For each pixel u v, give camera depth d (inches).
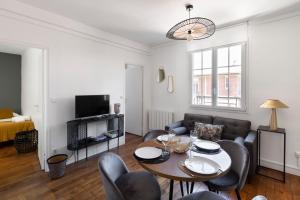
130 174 69.2
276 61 111.3
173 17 113.7
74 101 124.9
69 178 103.0
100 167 53.4
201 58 149.6
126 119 207.3
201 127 125.0
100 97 136.8
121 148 155.2
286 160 109.6
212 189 67.5
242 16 111.4
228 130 121.9
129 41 162.2
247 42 121.3
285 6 98.3
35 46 104.3
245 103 124.2
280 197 85.0
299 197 84.9
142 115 190.1
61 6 100.9
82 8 103.1
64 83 119.3
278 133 111.0
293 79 105.7
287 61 107.4
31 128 161.3
